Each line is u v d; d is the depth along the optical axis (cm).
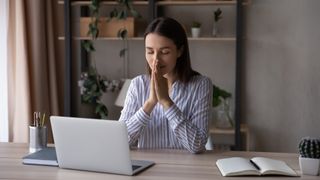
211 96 194
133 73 361
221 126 335
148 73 196
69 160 152
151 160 166
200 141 177
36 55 329
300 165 149
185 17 348
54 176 145
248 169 145
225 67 351
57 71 358
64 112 354
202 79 194
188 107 191
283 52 343
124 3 326
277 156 176
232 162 156
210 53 351
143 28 354
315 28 338
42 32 333
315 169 146
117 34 332
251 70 348
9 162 163
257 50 346
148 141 193
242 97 351
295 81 344
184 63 192
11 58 320
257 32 344
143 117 181
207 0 322
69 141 150
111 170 147
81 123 147
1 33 304
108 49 362
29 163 160
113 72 363
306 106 345
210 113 191
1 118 308
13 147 190
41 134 182
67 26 332
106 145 145
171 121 177
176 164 161
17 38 315
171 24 181
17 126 319
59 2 336
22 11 314
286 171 146
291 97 346
